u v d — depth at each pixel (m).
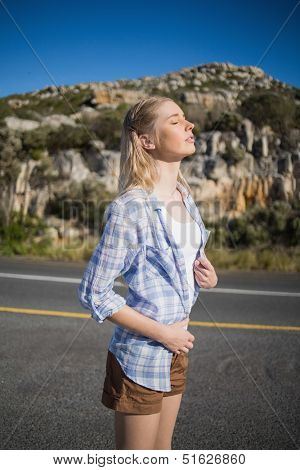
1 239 12.04
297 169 15.22
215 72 25.34
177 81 24.53
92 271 1.57
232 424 2.81
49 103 23.08
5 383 3.32
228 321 5.24
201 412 2.97
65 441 2.54
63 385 3.32
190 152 1.70
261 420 2.87
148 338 1.62
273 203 14.34
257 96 17.31
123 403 1.62
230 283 7.69
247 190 15.02
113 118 17.89
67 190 14.99
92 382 3.39
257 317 5.45
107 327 4.86
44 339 4.38
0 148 15.53
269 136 16.19
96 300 1.56
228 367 3.78
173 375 1.73
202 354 4.09
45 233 13.53
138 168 1.67
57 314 5.32
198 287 1.78
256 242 12.31
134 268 1.62
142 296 1.61
